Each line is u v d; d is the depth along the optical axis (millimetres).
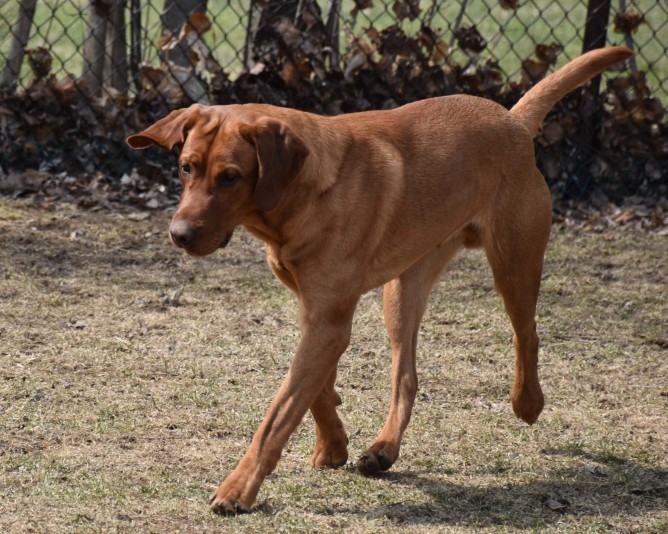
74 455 5836
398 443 5902
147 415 6496
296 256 5402
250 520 5117
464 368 7680
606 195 11609
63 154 11273
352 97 11305
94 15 11289
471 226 6387
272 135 5125
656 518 5445
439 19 17969
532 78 11367
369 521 5230
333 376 5809
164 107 11258
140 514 5117
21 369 7098
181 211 5133
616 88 11508
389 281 6090
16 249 9445
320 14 11367
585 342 8297
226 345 7828
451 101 6355
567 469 6051
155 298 8688
